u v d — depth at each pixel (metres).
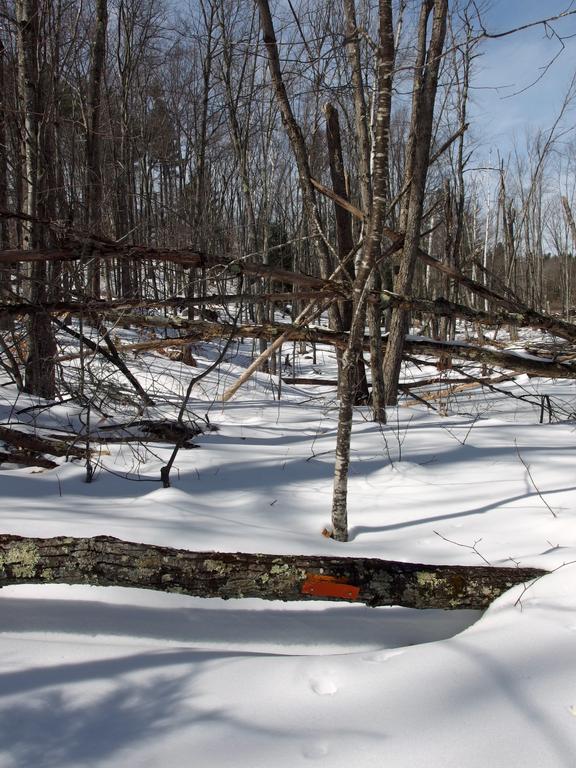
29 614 2.71
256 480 4.81
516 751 1.76
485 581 2.86
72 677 2.20
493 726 1.86
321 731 1.88
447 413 8.63
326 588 2.77
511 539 3.54
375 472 5.01
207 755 1.78
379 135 3.57
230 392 8.12
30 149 7.73
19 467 5.04
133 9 16.31
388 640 2.77
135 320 5.72
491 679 2.10
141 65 19.34
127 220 14.69
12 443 5.16
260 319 11.34
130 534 3.34
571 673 2.10
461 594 2.82
